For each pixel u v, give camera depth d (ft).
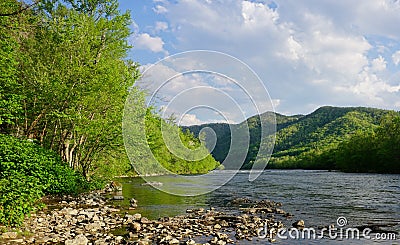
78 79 63.98
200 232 35.94
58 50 65.92
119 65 73.10
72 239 30.99
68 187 60.85
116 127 73.56
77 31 65.72
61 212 44.93
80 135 72.90
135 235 34.30
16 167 41.98
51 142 72.08
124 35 72.02
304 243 31.55
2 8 52.60
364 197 68.18
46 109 63.41
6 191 33.96
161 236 33.99
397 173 193.67
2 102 48.88
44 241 30.86
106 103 69.26
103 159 84.48
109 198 64.95
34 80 61.72
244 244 31.17
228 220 43.04
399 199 64.44
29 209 35.12
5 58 51.96
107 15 71.61
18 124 64.34
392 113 449.48
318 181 121.29
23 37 65.51
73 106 64.23
